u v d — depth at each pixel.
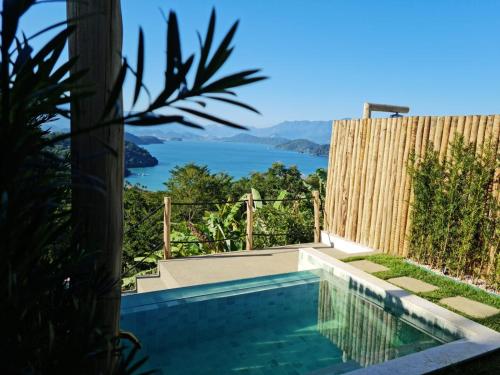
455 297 4.04
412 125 5.44
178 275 5.10
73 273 1.23
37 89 0.91
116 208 1.35
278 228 7.43
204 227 7.42
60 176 1.07
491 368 2.52
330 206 7.07
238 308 4.21
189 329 3.76
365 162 6.28
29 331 0.97
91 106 1.24
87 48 1.23
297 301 4.41
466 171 4.70
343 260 5.43
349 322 3.98
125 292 5.44
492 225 4.44
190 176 34.62
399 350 3.37
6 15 0.65
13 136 0.72
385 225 5.92
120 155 1.33
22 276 0.88
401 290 4.06
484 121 4.52
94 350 1.00
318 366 3.20
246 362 3.26
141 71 0.70
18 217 0.82
